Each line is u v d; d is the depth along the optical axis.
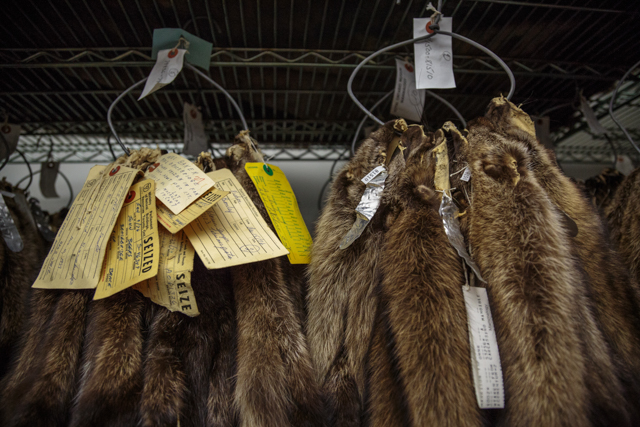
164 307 0.83
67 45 1.17
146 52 1.20
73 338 0.76
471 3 1.06
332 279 0.87
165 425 0.69
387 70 1.34
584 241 0.83
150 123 1.62
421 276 0.72
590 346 0.66
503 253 0.70
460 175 0.84
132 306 0.81
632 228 1.09
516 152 0.80
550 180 0.86
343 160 1.98
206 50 1.09
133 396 0.71
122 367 0.73
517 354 0.63
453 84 0.93
